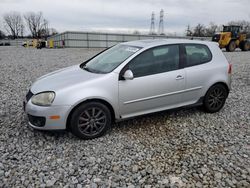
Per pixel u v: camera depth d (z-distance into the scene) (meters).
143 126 4.45
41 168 3.15
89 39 37.84
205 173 3.08
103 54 4.91
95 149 3.63
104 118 3.96
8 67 11.55
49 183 2.87
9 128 4.27
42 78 4.43
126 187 2.82
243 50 24.52
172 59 4.48
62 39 41.25
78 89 3.72
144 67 4.19
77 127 3.78
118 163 3.28
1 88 7.15
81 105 3.75
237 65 12.27
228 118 4.89
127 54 4.29
